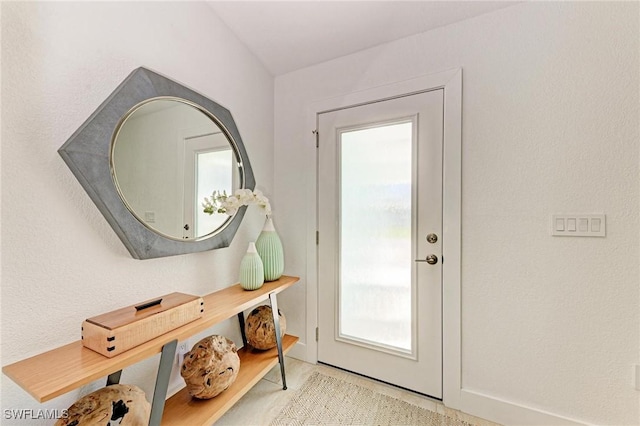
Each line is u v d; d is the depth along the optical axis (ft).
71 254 3.40
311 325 6.59
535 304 4.51
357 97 5.99
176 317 3.62
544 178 4.43
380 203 5.88
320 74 6.47
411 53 5.43
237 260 5.92
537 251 4.49
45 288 3.18
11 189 2.94
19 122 2.98
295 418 4.76
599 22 4.09
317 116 6.52
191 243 4.69
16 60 2.95
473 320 4.93
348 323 6.25
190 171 4.75
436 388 5.29
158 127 4.24
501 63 4.69
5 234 2.90
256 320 5.82
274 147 7.07
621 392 4.03
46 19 3.15
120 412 3.25
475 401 4.89
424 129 5.37
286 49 6.16
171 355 3.42
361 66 5.96
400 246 5.69
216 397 4.44
